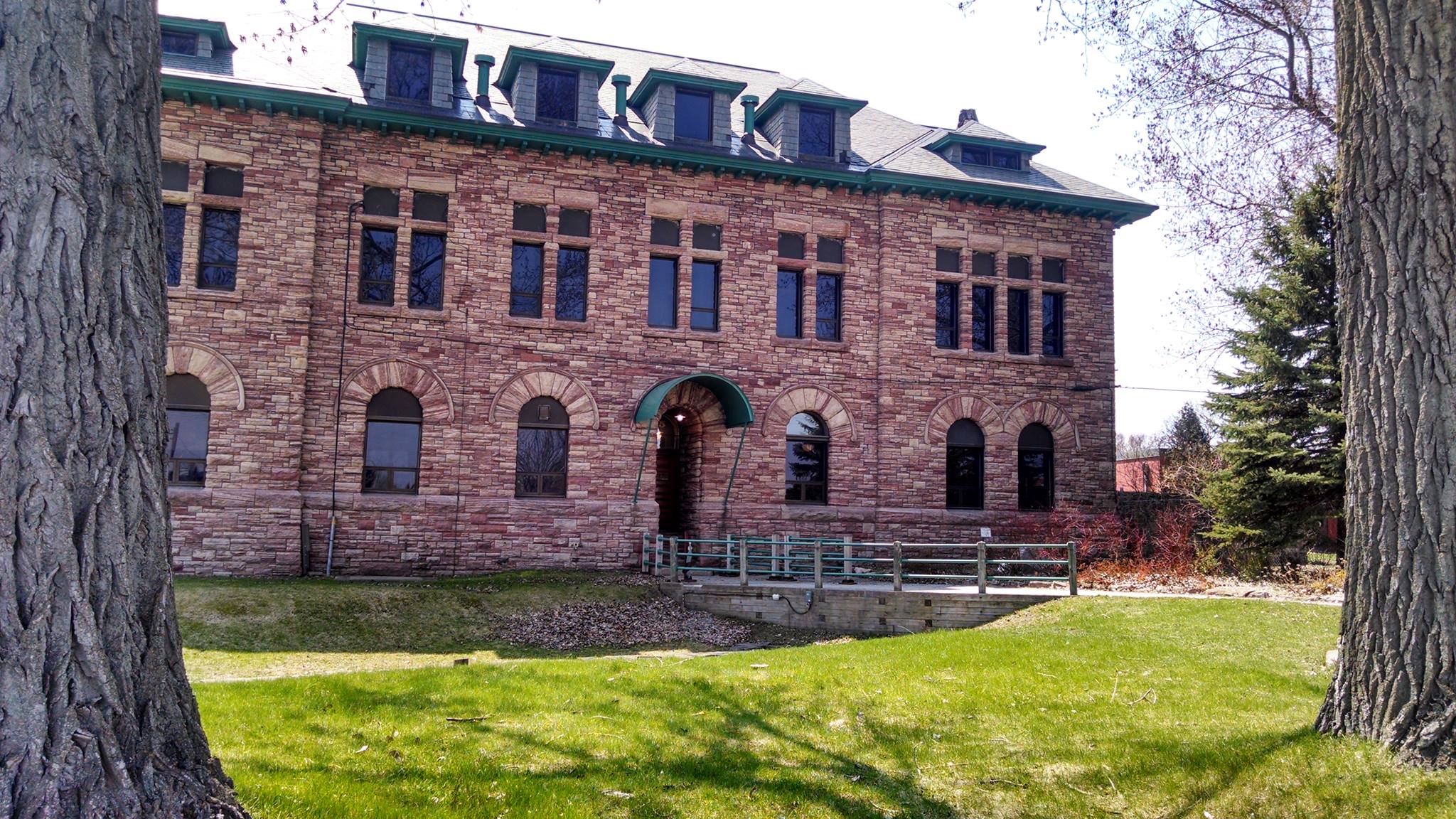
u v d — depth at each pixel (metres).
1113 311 23.72
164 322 4.71
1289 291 19.64
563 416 19.81
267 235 17.86
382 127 18.75
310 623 13.90
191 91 17.28
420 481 18.70
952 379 22.27
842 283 21.97
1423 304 6.21
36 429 3.99
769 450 21.00
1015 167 24.44
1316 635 11.66
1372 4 6.57
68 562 4.01
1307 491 19.36
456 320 19.08
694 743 7.61
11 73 4.13
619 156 20.17
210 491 17.25
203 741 4.70
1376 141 6.53
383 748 7.06
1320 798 5.96
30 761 3.81
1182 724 7.89
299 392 17.81
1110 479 23.16
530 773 6.70
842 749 7.58
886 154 23.47
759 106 23.45
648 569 19.41
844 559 18.00
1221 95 16.69
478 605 15.59
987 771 7.14
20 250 4.05
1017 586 18.09
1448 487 6.06
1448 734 5.89
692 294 21.08
